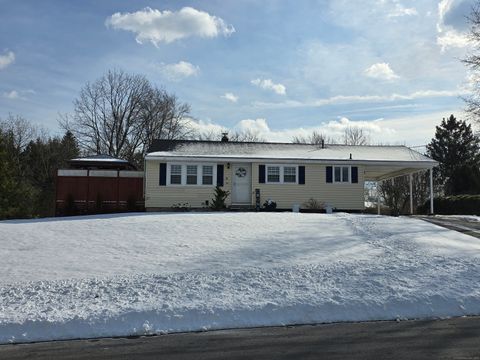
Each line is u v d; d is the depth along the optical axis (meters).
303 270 10.61
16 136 51.84
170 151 27.83
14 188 30.19
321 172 27.48
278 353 6.44
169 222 17.44
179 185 26.70
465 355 6.18
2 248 13.41
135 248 13.26
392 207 54.19
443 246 13.12
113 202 27.39
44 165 50.06
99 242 14.12
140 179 27.70
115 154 51.12
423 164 27.59
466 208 26.86
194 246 13.40
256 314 8.29
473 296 9.04
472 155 55.41
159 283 9.79
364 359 6.10
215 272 10.59
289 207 27.08
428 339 6.99
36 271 10.91
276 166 27.27
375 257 11.80
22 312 8.23
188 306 8.43
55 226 17.11
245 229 15.95
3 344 7.17
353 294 9.13
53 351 6.75
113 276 10.41
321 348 6.63
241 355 6.38
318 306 8.58
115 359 6.32
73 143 51.47
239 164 27.23
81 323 7.78
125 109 51.72
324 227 16.30
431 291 9.20
